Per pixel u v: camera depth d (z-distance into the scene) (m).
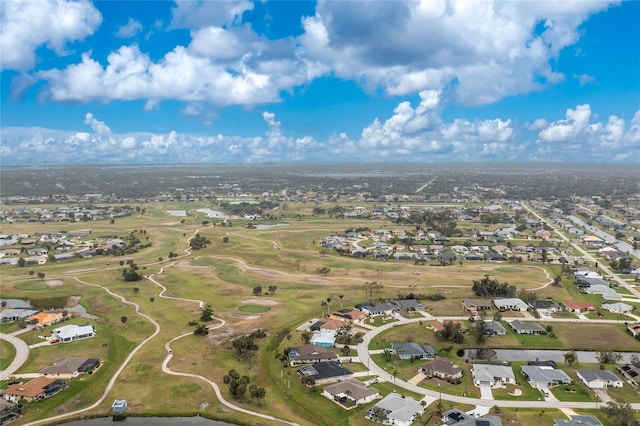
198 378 129.62
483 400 118.50
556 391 123.56
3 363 138.88
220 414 112.12
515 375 133.00
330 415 111.88
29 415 111.75
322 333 156.88
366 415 111.25
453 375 129.88
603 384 125.44
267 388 125.00
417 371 134.62
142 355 143.75
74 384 126.25
